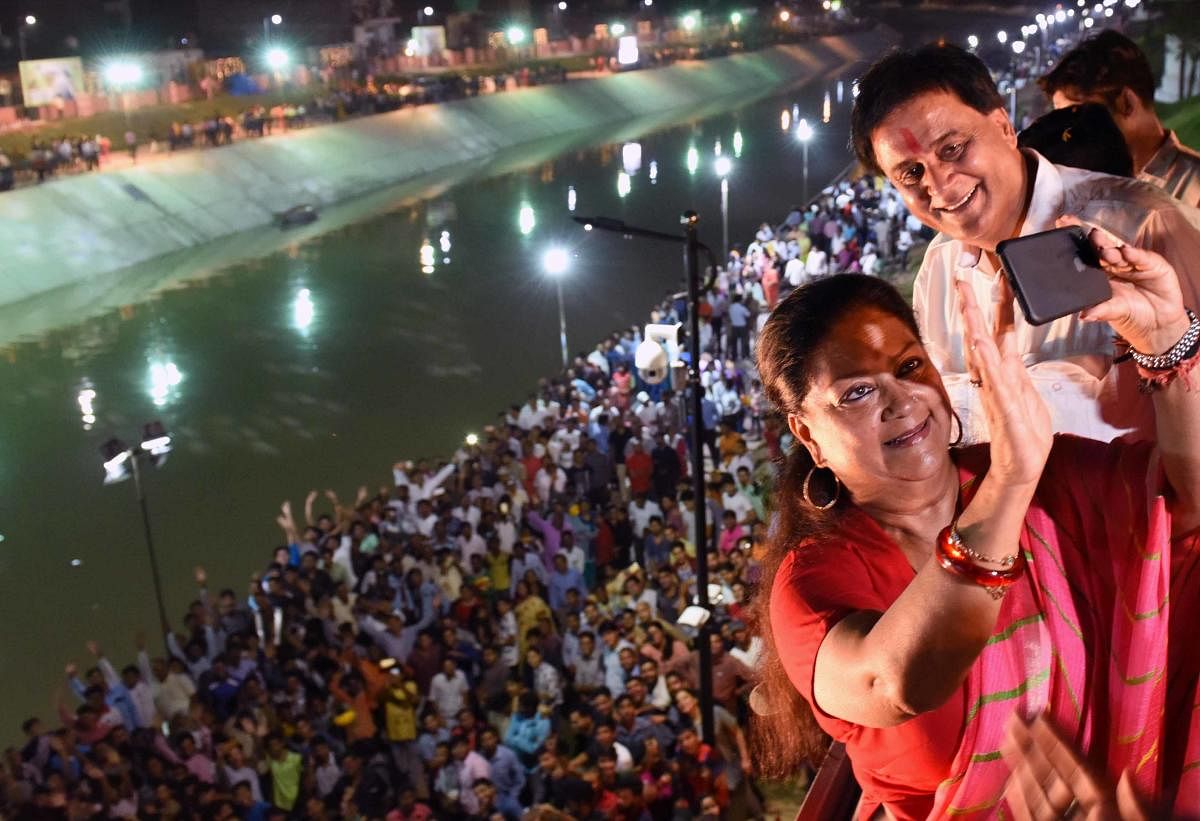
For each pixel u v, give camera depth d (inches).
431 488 697.0
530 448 719.1
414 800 412.2
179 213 1787.6
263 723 467.2
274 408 1111.0
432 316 1371.8
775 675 68.5
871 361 59.0
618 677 474.3
